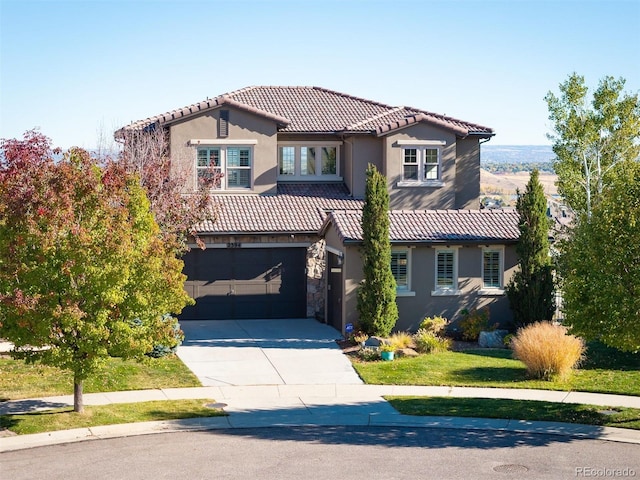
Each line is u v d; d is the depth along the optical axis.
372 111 36.53
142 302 17.94
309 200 33.59
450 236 28.53
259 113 33.34
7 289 17.47
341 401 20.83
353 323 28.16
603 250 18.25
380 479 14.84
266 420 19.09
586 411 19.67
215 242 31.12
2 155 18.34
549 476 15.06
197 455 16.31
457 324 28.97
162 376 22.91
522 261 27.95
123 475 14.99
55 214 17.44
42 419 18.39
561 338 23.20
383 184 27.11
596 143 37.44
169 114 32.75
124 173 18.84
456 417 19.38
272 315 32.03
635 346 17.91
